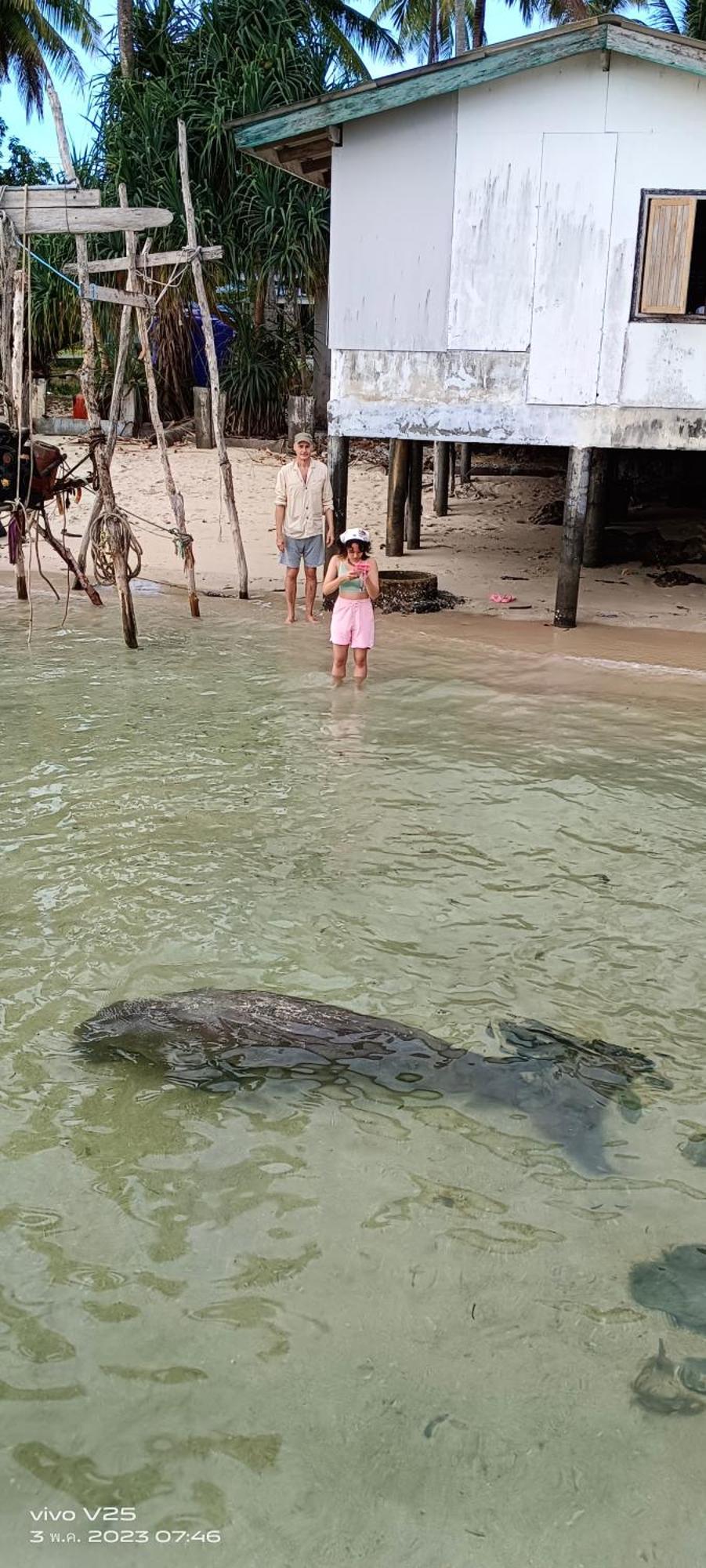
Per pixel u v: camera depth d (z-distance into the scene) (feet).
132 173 69.87
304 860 21.07
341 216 37.01
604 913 19.30
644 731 28.63
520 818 23.15
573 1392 10.16
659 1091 14.55
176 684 32.19
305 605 41.91
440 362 37.11
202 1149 13.26
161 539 51.75
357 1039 15.16
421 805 23.75
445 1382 10.25
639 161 33.47
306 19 75.31
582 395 35.96
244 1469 9.42
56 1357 10.44
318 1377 10.28
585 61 32.94
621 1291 11.30
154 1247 11.78
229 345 76.84
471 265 35.78
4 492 35.14
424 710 30.17
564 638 37.45
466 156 34.76
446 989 16.81
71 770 25.29
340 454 39.45
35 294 71.46
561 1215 12.34
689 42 31.32
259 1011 15.60
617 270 34.58
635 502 65.57
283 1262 11.61
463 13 83.15
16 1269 11.44
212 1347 10.58
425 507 62.34
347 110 35.06
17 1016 15.84
